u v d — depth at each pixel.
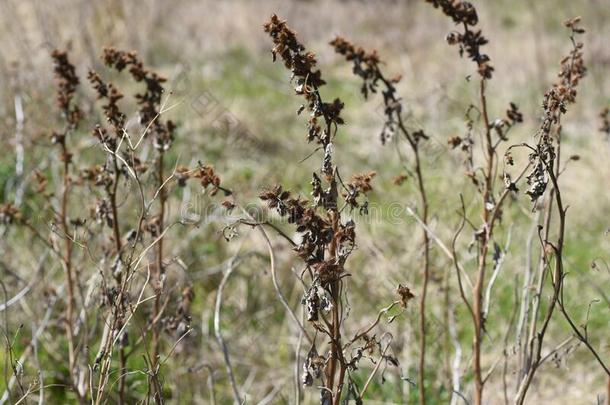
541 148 3.95
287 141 12.09
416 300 7.09
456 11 4.84
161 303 5.93
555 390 6.68
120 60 5.07
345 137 12.32
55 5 12.66
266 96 14.59
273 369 6.99
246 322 7.59
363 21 19.52
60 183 8.52
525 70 14.76
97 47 12.03
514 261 7.99
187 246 8.06
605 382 6.74
